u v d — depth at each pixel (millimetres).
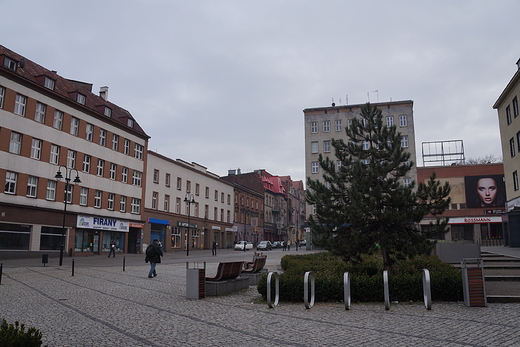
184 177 60094
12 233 34469
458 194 61562
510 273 15336
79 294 13812
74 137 41344
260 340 7312
